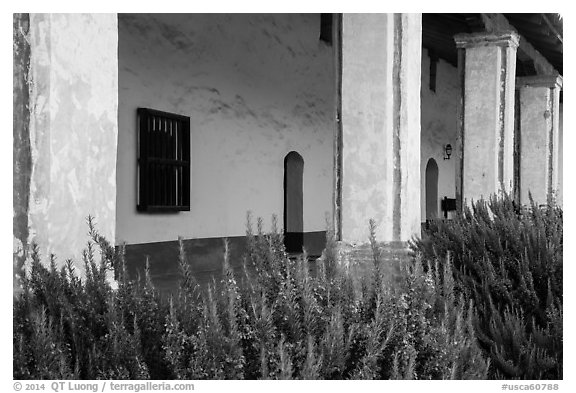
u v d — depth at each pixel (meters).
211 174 9.36
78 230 3.37
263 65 10.55
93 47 3.49
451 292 3.11
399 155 5.84
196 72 9.02
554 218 5.05
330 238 2.86
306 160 11.84
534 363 3.69
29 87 3.22
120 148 7.71
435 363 2.58
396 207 5.83
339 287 2.67
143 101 8.07
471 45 8.62
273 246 2.73
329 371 2.37
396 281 3.12
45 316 2.52
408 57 5.87
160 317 2.67
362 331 2.51
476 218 5.41
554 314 3.81
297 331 2.44
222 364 2.32
